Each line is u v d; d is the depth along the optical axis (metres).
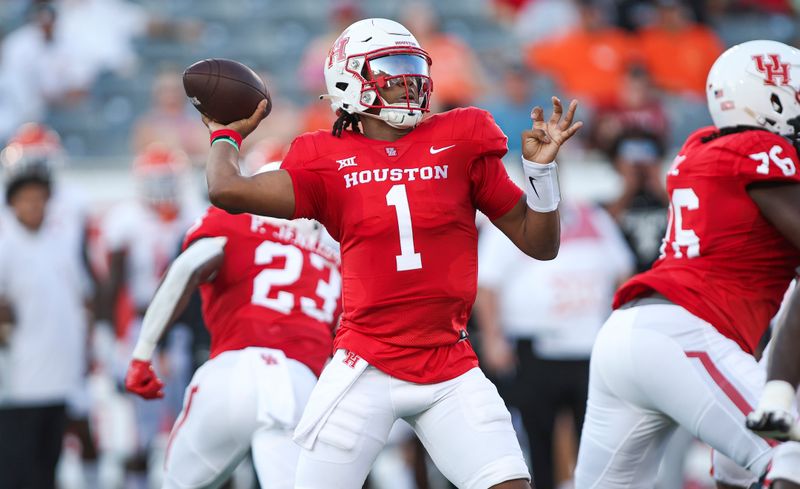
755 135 14.82
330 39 43.66
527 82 39.22
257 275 16.69
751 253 14.91
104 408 30.03
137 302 28.78
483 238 25.09
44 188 25.78
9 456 25.36
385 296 13.73
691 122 42.59
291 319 16.69
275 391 15.98
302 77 44.59
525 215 13.91
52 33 42.44
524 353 24.58
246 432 16.09
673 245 15.43
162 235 28.94
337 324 17.52
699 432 14.66
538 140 13.53
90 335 27.23
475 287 14.05
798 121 15.21
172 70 42.34
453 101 29.77
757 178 14.58
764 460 14.18
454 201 13.74
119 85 44.50
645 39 42.84
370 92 13.68
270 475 15.71
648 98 38.41
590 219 24.91
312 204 13.86
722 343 14.73
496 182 13.92
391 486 28.69
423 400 13.80
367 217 13.64
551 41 43.66
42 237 25.94
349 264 13.94
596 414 15.66
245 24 48.75
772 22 48.31
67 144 42.41
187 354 27.06
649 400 14.98
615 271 24.88
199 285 16.59
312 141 13.99
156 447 30.64
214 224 16.75
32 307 25.55
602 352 15.34
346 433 13.85
